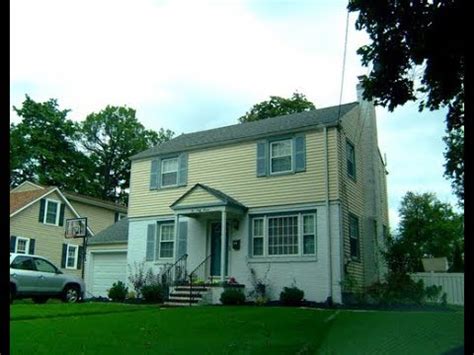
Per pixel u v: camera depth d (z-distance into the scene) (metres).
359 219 19.59
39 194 29.89
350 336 7.91
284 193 18.55
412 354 6.26
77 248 32.00
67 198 33.16
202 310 13.91
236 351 7.07
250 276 18.53
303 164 18.33
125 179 51.59
